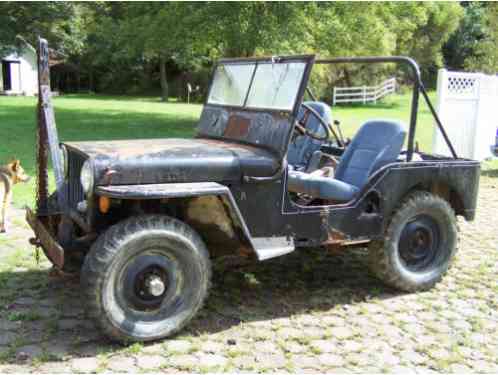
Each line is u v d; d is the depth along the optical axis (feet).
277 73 13.71
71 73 147.43
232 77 15.26
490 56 73.46
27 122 51.90
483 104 38.22
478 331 12.99
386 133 15.26
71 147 13.10
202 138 15.47
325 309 13.85
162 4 50.67
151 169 11.71
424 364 11.46
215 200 12.14
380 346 12.10
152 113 67.77
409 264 15.19
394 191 14.52
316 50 48.62
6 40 69.51
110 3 84.43
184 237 11.67
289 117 12.88
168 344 11.76
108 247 11.03
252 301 14.16
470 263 17.69
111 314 11.19
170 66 141.28
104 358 11.05
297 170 17.04
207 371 10.77
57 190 13.52
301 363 11.27
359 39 50.08
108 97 119.34
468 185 15.76
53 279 14.84
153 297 11.64
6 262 16.03
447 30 114.52
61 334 11.94
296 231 13.35
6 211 18.88
